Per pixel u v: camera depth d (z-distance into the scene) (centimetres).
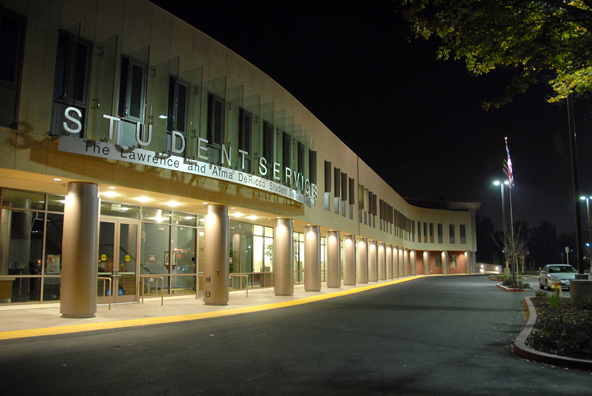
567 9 977
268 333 1098
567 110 1669
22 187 1382
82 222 1245
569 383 666
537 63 1079
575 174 1623
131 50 1393
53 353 823
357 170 3600
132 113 1376
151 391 601
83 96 1251
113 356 807
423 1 1073
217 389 614
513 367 764
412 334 1102
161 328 1160
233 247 2333
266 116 2073
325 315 1491
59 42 1212
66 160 1192
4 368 708
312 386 635
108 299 1593
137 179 1377
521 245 6062
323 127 2839
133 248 1722
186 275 1983
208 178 1662
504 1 1000
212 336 1043
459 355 859
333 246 3006
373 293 2630
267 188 1825
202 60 1675
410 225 6331
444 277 5688
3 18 1108
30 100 1131
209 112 1689
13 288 1372
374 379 677
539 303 1661
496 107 1154
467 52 1119
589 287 1480
